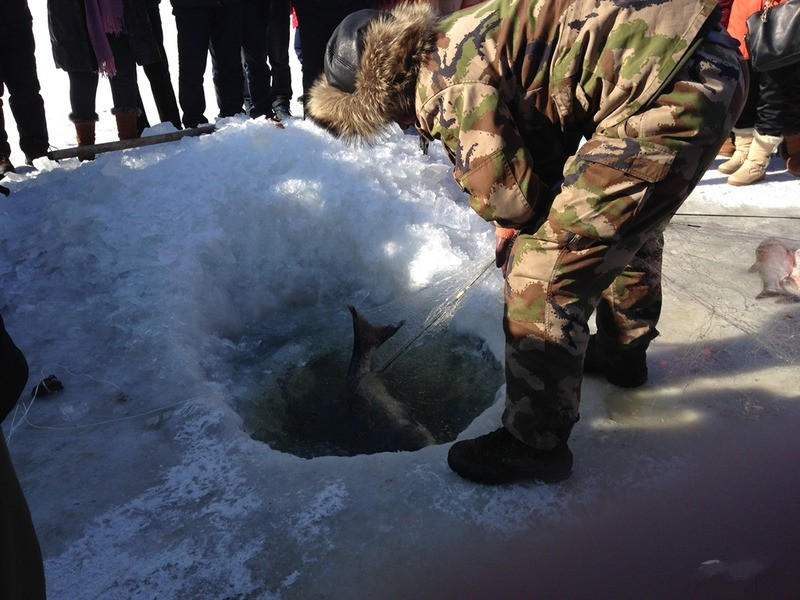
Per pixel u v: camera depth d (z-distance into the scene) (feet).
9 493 4.29
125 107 16.16
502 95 6.02
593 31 5.77
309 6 15.80
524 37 5.95
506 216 6.03
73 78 15.47
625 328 8.11
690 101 5.68
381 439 8.81
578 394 6.64
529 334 6.31
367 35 6.27
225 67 17.13
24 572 4.45
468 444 7.27
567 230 5.94
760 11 13.66
